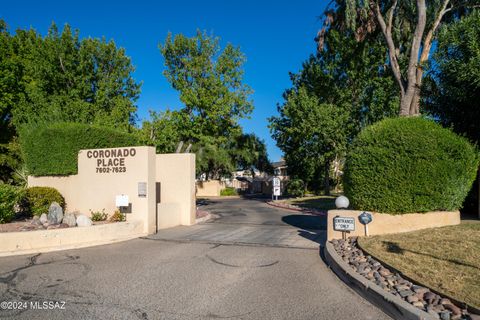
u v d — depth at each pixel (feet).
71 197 42.70
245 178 204.23
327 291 18.89
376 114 78.74
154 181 39.40
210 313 15.94
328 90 85.87
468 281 16.61
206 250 29.76
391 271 19.49
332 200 79.82
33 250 29.12
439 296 15.35
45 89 70.18
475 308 13.58
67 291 19.07
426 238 24.89
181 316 15.62
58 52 70.49
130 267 24.14
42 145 43.96
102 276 21.95
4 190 35.22
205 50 68.18
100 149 40.73
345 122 82.23
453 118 37.65
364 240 26.50
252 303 17.16
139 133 64.85
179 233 39.47
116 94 81.87
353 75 80.18
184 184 48.29
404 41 69.41
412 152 28.09
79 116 67.82
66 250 30.09
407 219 28.30
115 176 39.78
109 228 34.35
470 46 33.83
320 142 85.15
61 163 42.65
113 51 80.43
